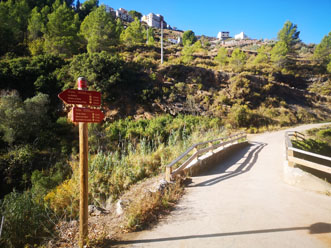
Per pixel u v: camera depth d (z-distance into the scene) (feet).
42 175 37.35
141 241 10.71
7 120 55.11
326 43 194.29
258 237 10.68
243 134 58.90
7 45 121.49
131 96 88.84
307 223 12.12
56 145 58.70
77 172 24.36
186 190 19.24
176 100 95.30
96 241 10.59
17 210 13.32
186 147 35.04
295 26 232.53
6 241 11.48
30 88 83.82
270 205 15.10
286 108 117.19
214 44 365.81
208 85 118.83
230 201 16.11
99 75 84.07
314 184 18.88
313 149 53.72
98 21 123.03
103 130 62.28
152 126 63.52
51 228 13.10
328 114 127.54
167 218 13.39
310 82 167.32
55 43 111.86
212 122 79.00
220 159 34.83
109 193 19.44
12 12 144.66
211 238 10.73
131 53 152.05
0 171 44.45
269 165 30.73
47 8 171.12
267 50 238.68
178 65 119.24
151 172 24.72
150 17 454.40
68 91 9.27
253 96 116.98
